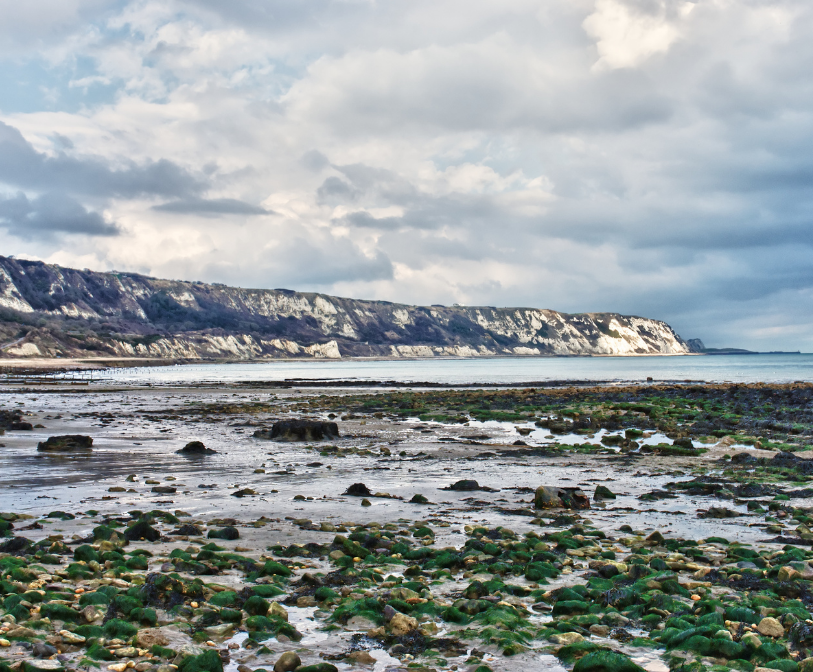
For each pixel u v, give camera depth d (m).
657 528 13.09
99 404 51.66
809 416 36.22
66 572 8.85
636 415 38.44
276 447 27.03
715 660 5.99
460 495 16.88
